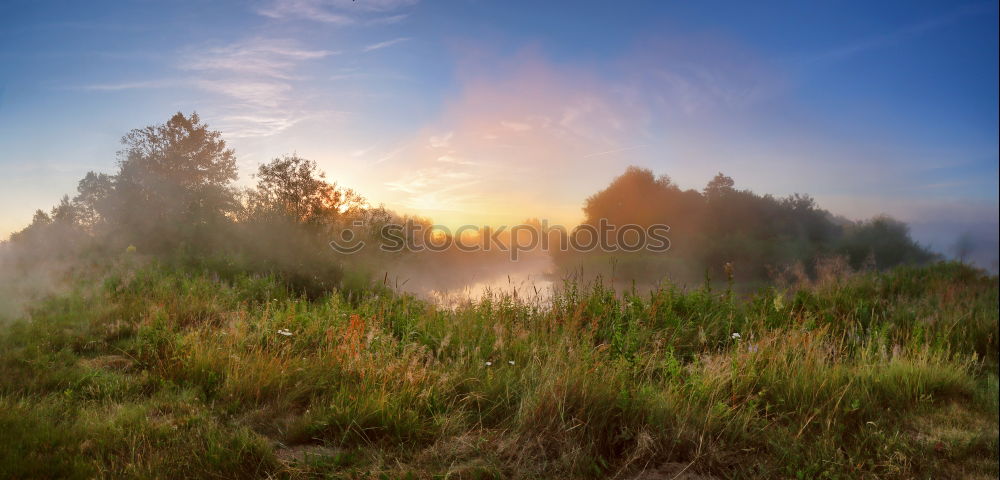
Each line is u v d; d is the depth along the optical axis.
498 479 3.23
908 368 4.97
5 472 3.04
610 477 3.37
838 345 5.84
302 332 5.96
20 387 4.41
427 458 3.47
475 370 4.79
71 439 3.49
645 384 4.47
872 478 3.39
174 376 4.75
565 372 4.21
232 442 3.49
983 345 6.16
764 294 7.77
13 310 6.86
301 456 3.48
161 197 12.47
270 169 12.67
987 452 3.75
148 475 3.07
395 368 4.54
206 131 13.39
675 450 3.66
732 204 30.03
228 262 10.24
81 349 5.61
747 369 4.79
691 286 9.08
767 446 3.76
